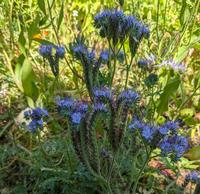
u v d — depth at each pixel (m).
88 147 0.47
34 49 0.82
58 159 0.61
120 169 0.56
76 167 0.58
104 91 0.48
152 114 0.64
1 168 0.60
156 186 0.60
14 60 0.79
